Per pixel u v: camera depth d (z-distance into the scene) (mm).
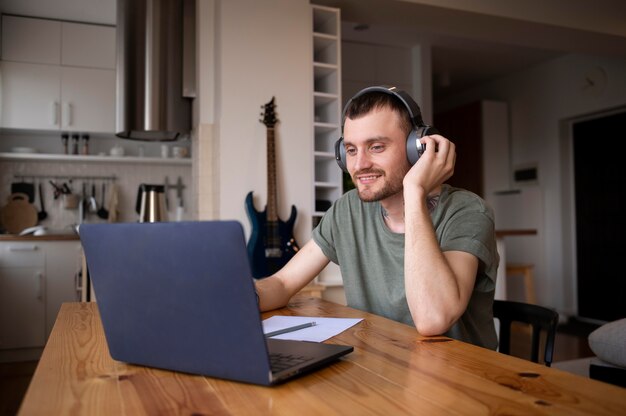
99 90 4547
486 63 5922
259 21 3217
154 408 605
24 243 3980
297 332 1006
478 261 1101
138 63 3520
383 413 574
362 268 1354
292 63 3270
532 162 6094
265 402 617
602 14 3965
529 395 622
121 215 4914
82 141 4758
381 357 809
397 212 1260
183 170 5098
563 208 5758
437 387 659
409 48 5359
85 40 4523
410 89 5367
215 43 3338
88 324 1120
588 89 5406
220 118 3125
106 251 733
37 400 635
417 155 1110
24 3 4148
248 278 623
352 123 1135
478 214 1145
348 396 631
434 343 902
